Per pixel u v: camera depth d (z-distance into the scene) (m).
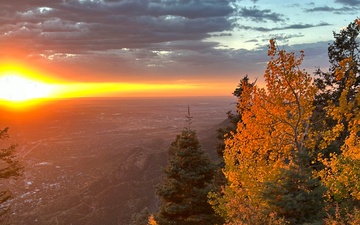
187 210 17.98
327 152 20.58
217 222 17.86
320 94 29.38
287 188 12.16
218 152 30.56
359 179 13.73
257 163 16.84
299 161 12.85
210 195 16.92
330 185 14.22
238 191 15.61
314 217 11.58
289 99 16.88
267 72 16.53
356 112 13.75
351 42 29.17
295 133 16.72
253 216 11.59
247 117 17.64
